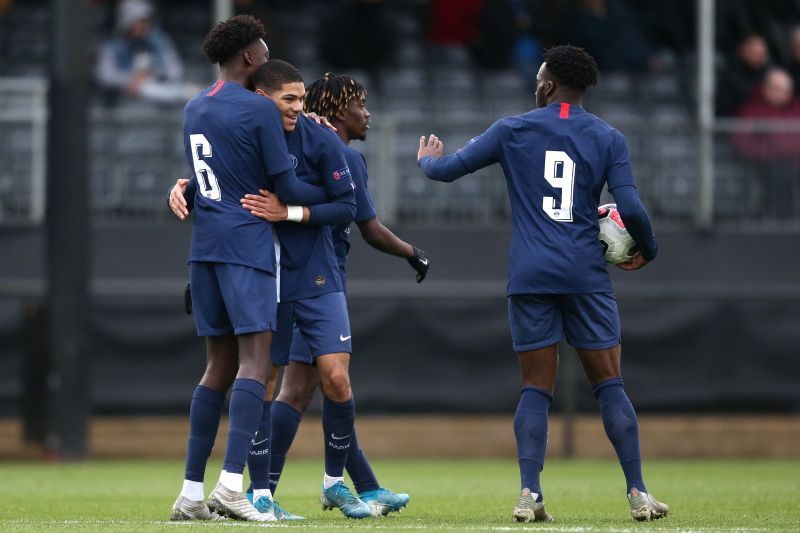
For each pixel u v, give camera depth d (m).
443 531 19.33
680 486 34.47
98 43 64.62
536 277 21.47
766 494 31.22
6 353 48.34
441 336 50.03
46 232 46.50
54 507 27.12
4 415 48.00
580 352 21.91
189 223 52.12
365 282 51.72
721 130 53.72
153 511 25.80
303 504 27.41
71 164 45.94
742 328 50.78
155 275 51.72
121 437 48.91
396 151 53.06
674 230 53.03
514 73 63.78
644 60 62.81
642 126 53.62
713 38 65.25
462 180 53.16
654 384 50.41
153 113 54.03
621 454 21.86
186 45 66.12
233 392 21.23
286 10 67.94
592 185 21.67
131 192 52.28
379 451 49.59
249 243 21.33
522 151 21.83
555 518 23.03
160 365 49.12
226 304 21.42
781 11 68.12
